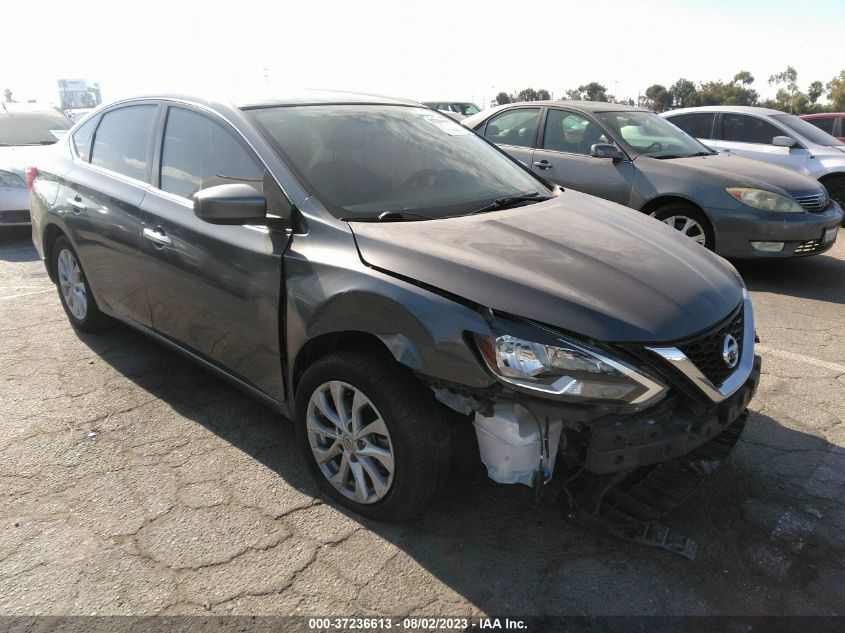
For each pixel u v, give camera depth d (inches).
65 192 161.8
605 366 82.8
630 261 99.7
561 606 86.6
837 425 133.2
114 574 91.7
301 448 110.4
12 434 127.6
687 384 88.0
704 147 275.1
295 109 126.9
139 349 168.9
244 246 111.2
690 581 90.9
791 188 228.5
